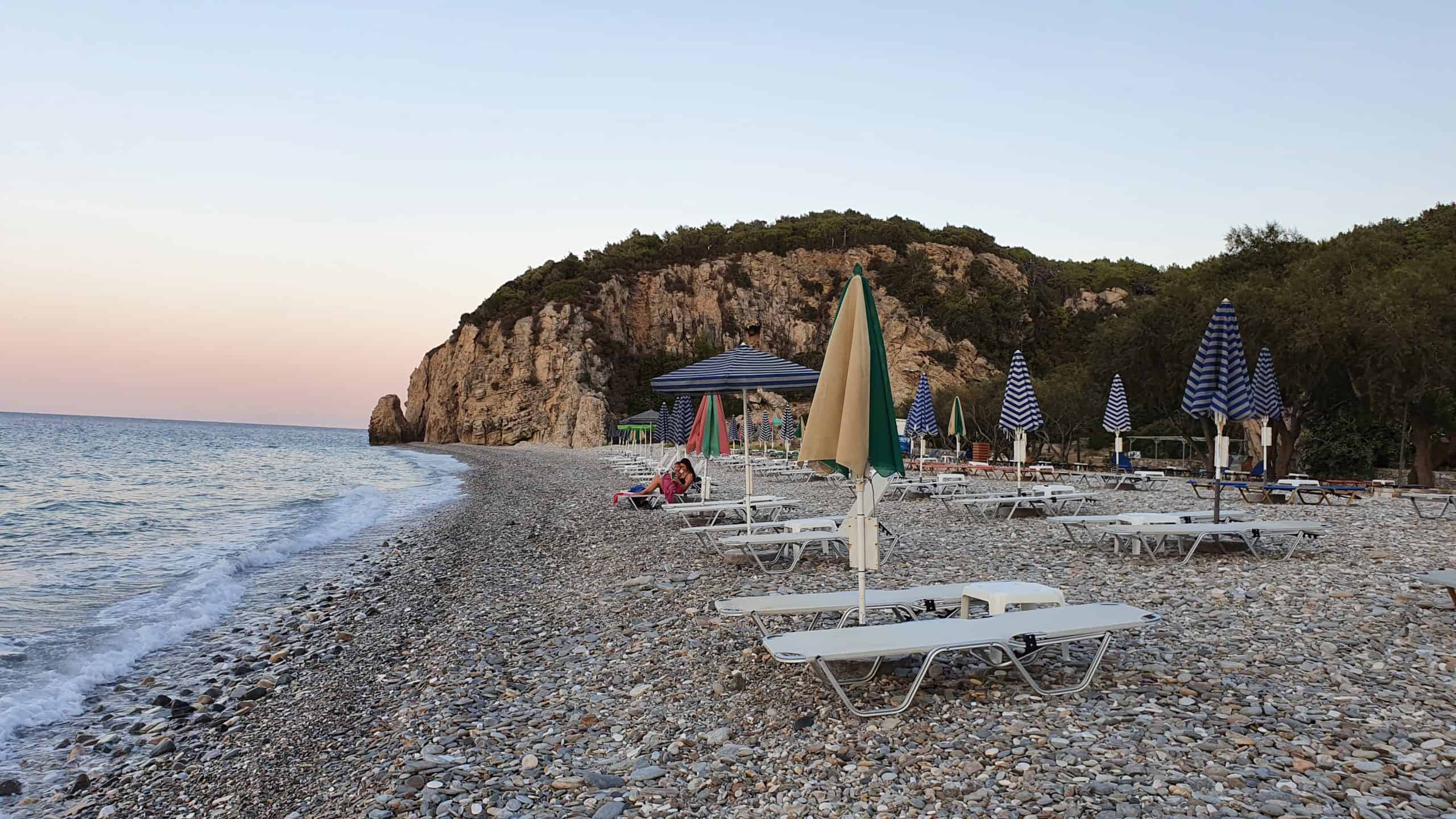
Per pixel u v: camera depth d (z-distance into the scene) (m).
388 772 4.68
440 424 89.38
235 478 39.19
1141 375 32.06
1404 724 4.15
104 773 5.50
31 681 7.58
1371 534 11.62
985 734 4.29
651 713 5.19
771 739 4.53
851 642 4.73
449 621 9.04
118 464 47.06
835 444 5.26
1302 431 31.81
